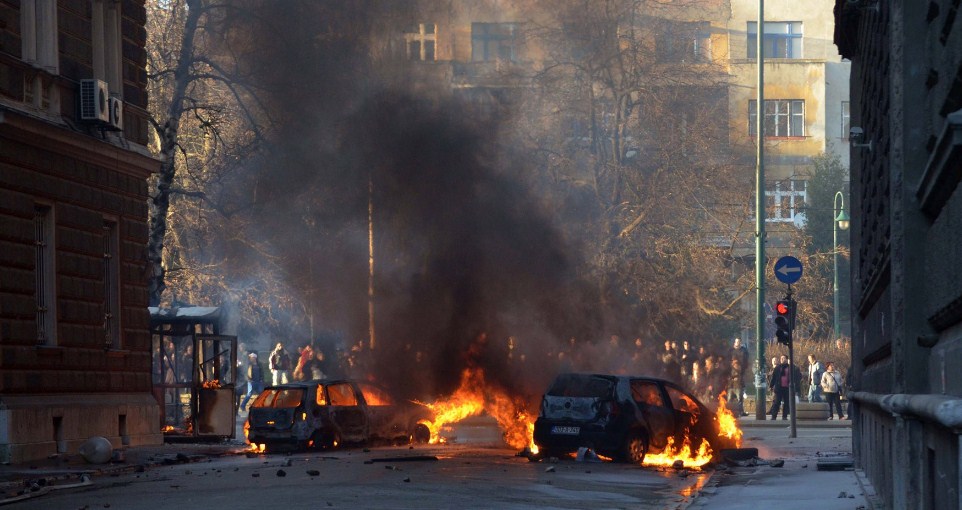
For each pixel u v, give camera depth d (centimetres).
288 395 5531
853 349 4375
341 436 5625
